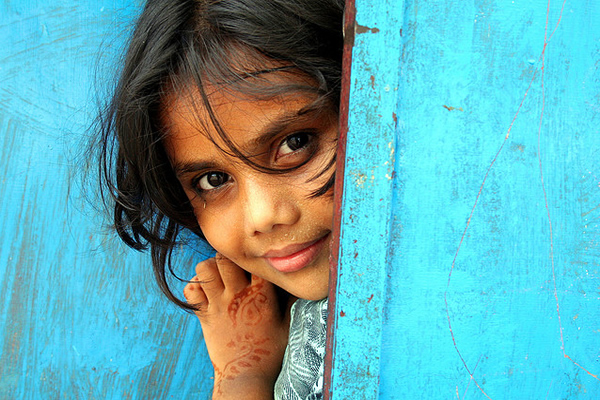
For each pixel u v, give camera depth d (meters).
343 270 0.38
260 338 0.77
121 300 0.80
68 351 0.79
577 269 0.41
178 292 0.82
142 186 0.66
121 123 0.58
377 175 0.37
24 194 0.75
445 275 0.39
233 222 0.58
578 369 0.42
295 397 0.65
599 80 0.40
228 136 0.48
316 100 0.47
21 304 0.77
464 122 0.38
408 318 0.39
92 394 0.81
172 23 0.50
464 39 0.38
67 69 0.72
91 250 0.78
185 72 0.49
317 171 0.51
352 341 0.39
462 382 0.40
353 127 0.37
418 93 0.38
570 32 0.39
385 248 0.38
